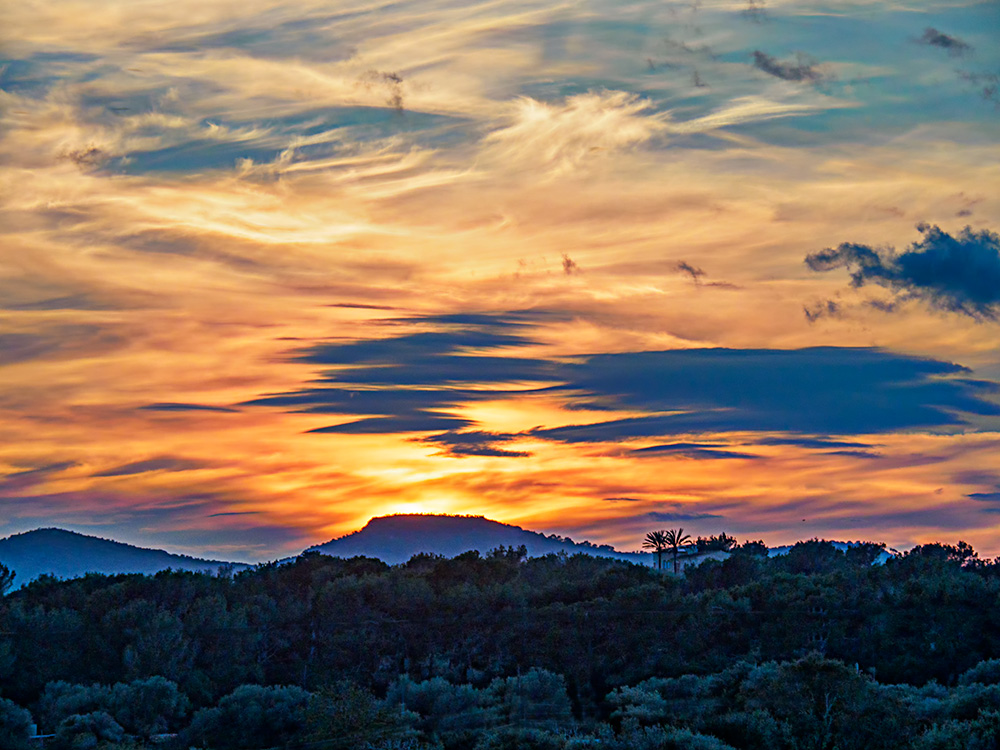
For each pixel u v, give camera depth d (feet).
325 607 272.92
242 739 200.85
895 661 222.48
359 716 190.70
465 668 255.29
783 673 164.35
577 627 253.24
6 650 233.14
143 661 236.84
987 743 142.31
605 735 172.24
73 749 184.24
